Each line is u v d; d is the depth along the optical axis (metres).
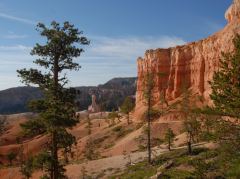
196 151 51.09
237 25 96.62
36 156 30.47
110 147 99.25
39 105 29.56
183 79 125.25
